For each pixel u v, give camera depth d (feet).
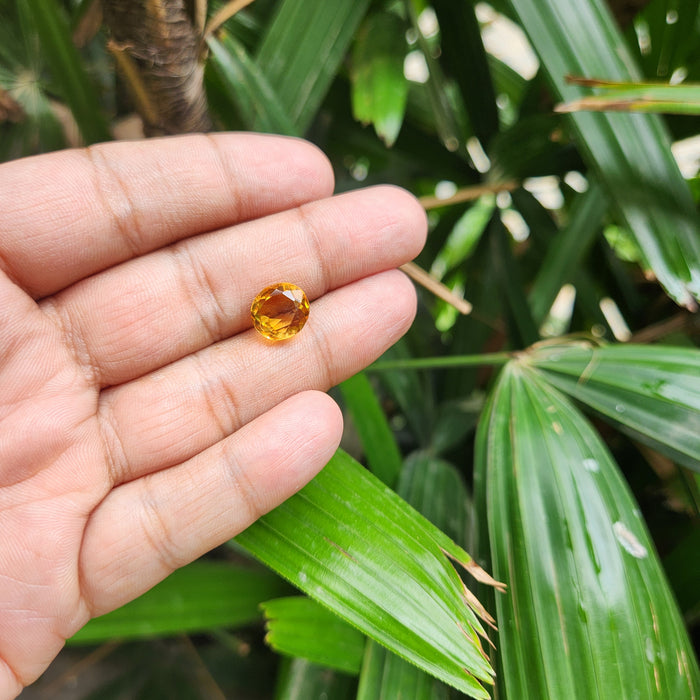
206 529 0.45
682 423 0.46
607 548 0.44
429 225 0.78
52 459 0.46
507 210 0.74
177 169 0.49
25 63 0.59
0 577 0.44
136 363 0.50
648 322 0.67
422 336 0.68
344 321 0.50
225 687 0.61
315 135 0.68
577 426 0.48
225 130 0.61
